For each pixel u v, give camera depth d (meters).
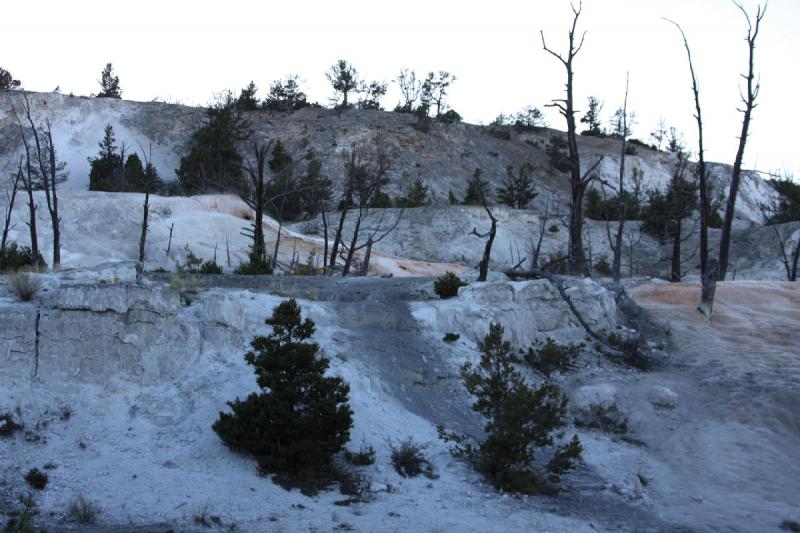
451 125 118.31
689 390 19.98
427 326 19.38
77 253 44.41
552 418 14.03
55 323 13.73
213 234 50.78
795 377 20.69
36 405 12.90
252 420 12.45
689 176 114.69
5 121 97.81
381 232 68.12
